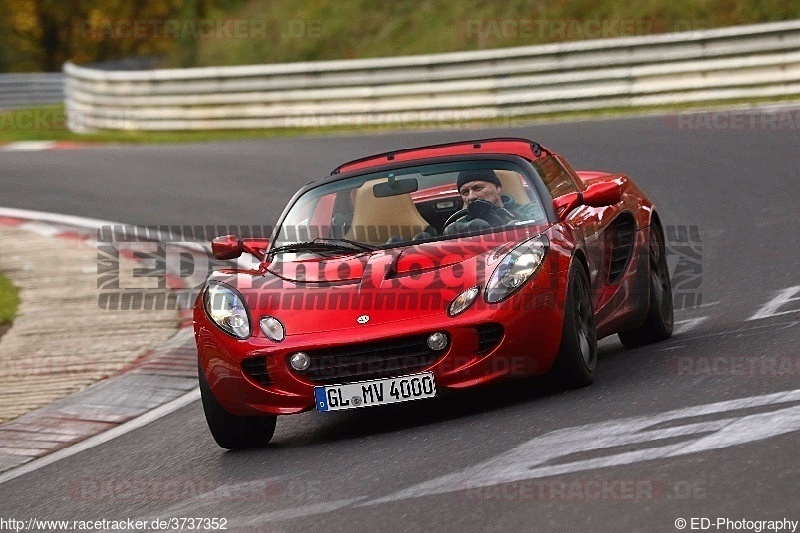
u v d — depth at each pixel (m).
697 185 32.91
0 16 131.88
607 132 44.06
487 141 17.83
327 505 11.19
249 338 14.34
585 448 11.52
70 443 16.69
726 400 12.49
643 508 9.41
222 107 63.62
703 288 21.56
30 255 32.41
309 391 14.01
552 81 53.62
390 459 12.62
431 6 74.38
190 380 19.58
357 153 45.91
